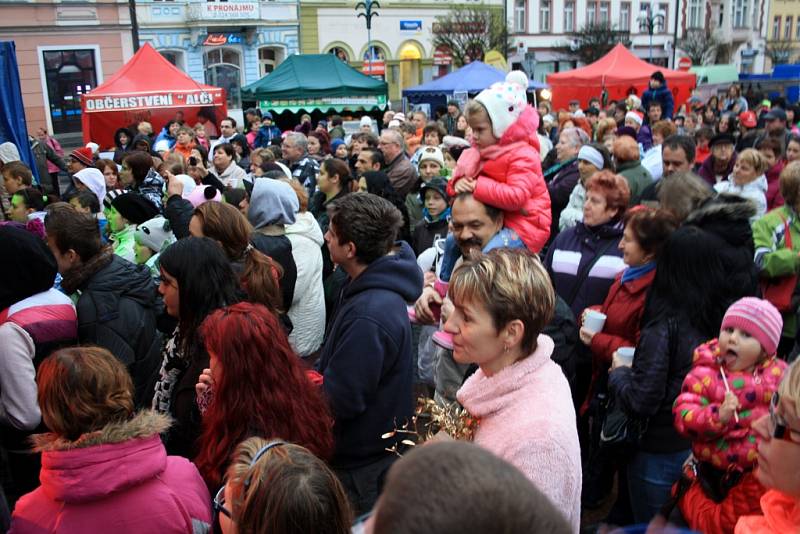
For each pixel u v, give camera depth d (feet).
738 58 152.35
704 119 42.93
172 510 5.82
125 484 5.62
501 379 5.44
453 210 9.45
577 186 16.28
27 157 26.35
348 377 7.80
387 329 7.91
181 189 15.88
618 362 8.77
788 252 11.74
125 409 5.92
